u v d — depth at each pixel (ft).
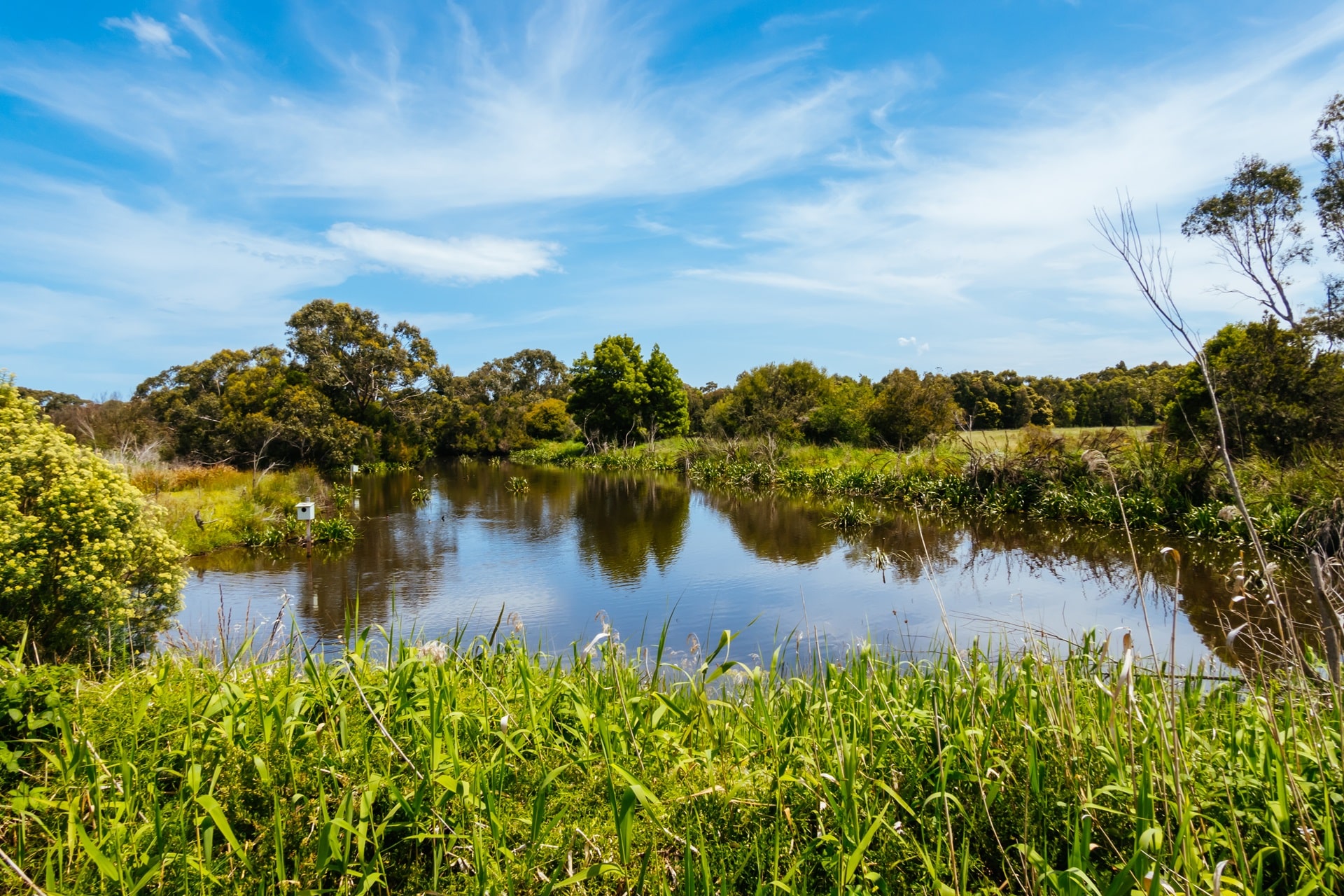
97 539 14.70
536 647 25.07
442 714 9.55
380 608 30.76
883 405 101.45
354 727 9.98
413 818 8.34
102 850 7.42
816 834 8.56
